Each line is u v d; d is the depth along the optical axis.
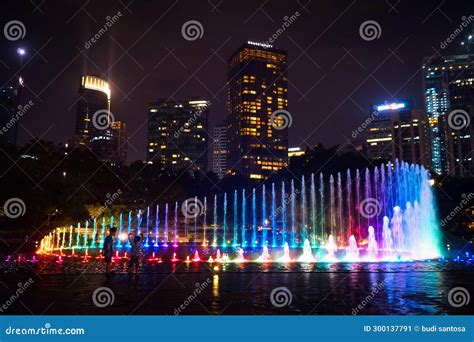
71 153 65.69
